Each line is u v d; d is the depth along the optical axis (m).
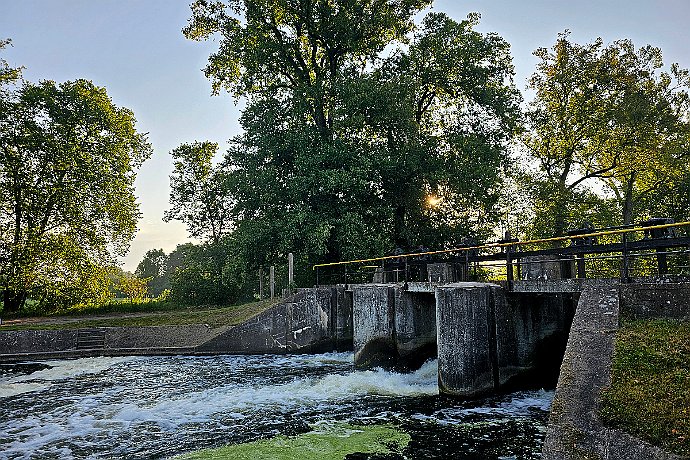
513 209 32.78
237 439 11.68
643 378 7.76
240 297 35.44
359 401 14.63
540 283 13.51
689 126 29.11
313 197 29.28
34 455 11.04
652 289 10.36
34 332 24.25
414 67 31.45
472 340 13.74
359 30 31.19
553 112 31.80
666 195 32.16
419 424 12.15
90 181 34.16
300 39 32.75
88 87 35.22
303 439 11.47
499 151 30.62
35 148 32.31
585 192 31.50
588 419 7.15
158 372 19.77
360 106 28.72
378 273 24.55
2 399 15.80
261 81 33.06
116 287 43.78
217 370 20.08
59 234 33.47
